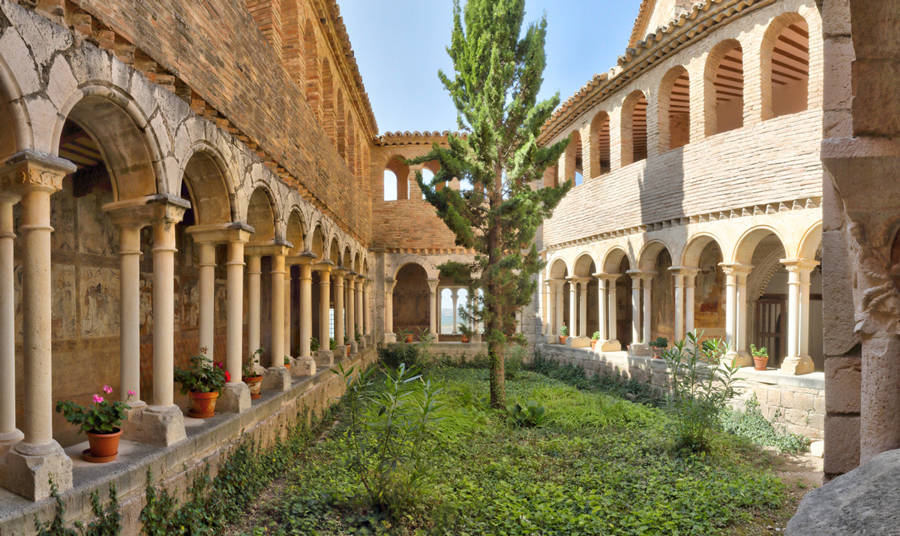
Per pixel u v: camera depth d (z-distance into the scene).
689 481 8.20
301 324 11.96
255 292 9.45
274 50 9.11
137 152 5.75
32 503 4.08
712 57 14.30
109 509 4.66
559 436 11.02
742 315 13.84
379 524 6.21
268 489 7.49
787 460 10.46
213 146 7.05
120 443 5.82
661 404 14.53
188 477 5.85
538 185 22.95
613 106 17.95
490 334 13.09
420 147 23.83
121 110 5.33
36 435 4.31
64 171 4.46
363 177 20.88
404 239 23.91
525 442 10.50
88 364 7.84
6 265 4.53
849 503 1.65
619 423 12.05
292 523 6.18
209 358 7.76
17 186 4.30
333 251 15.90
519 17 13.12
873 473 1.80
